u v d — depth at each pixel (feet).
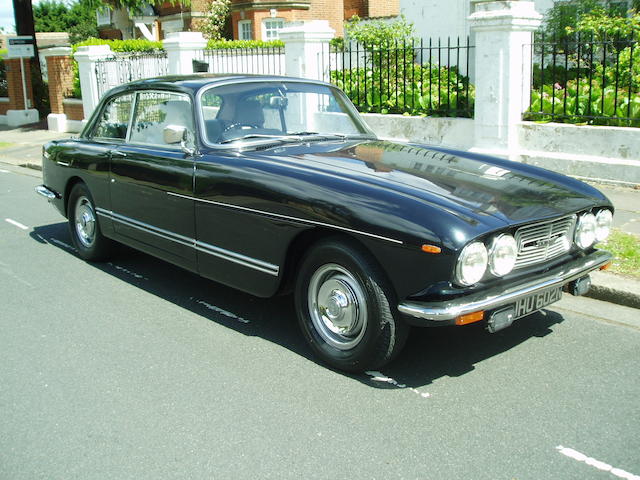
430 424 10.98
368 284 11.89
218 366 13.28
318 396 11.99
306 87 17.51
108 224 18.89
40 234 24.38
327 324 13.08
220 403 11.80
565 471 9.62
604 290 16.52
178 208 15.67
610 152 26.66
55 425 11.17
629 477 9.46
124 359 13.67
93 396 12.14
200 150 15.34
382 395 12.00
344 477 9.58
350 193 12.26
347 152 15.23
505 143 29.27
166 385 12.51
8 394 12.28
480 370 12.94
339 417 11.25
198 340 14.58
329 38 38.09
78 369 13.25
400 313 11.80
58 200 21.29
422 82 34.55
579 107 28.45
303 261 13.19
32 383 12.69
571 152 27.73
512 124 29.09
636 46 30.32
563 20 41.50
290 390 12.24
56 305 16.89
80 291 17.94
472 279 11.16
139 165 16.84
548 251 12.69
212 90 16.08
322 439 10.59
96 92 53.98
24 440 10.72
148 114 17.38
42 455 10.30
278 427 10.97
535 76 35.50
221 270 14.92
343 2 79.71
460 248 10.88
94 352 14.03
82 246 20.74
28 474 9.80
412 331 14.96
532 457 9.98
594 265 13.30
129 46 70.18
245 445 10.46
